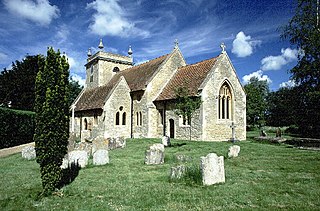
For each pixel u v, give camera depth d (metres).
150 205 7.64
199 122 25.05
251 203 7.68
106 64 42.41
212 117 25.61
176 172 10.50
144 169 12.66
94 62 43.50
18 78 41.41
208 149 18.81
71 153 13.26
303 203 7.60
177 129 27.42
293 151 18.03
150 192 8.85
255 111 53.97
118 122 31.83
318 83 24.73
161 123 29.92
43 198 8.55
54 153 9.05
